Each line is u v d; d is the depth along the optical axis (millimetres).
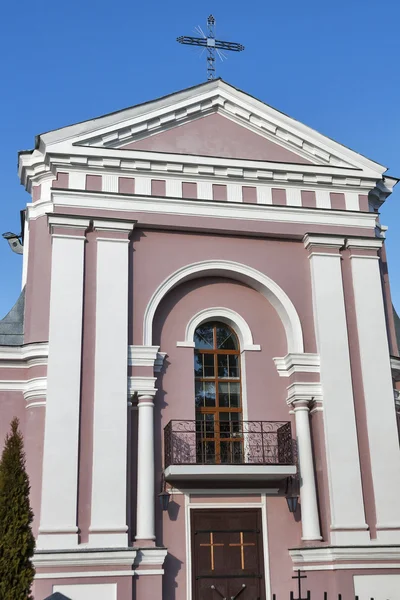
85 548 13141
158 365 15070
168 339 15469
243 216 16141
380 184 17594
